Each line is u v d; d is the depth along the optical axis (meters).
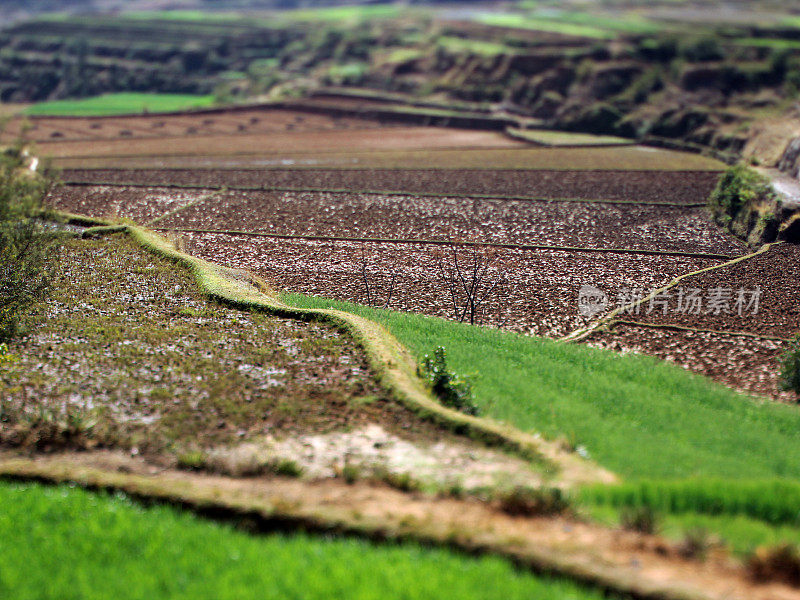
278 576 10.81
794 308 30.86
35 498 13.86
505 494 13.44
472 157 67.56
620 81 86.00
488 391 20.28
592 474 14.94
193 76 127.25
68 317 24.73
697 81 83.50
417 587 10.24
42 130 80.31
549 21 121.81
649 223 45.66
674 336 28.23
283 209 48.59
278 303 27.00
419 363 21.89
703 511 13.20
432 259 38.19
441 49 104.50
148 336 23.12
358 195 52.75
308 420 17.77
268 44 137.25
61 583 10.89
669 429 18.67
